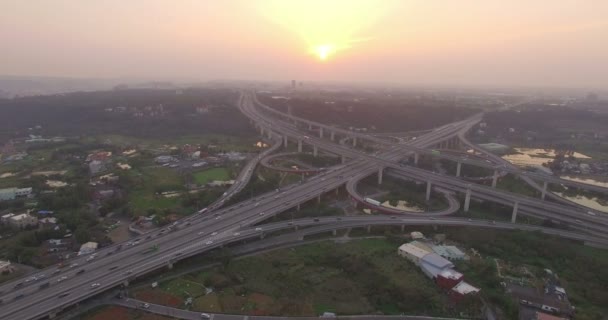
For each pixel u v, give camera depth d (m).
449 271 132.88
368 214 192.00
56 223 167.00
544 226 182.75
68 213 173.25
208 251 143.88
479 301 117.31
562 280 134.00
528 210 189.88
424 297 121.19
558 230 173.00
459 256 145.62
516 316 112.69
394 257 148.00
